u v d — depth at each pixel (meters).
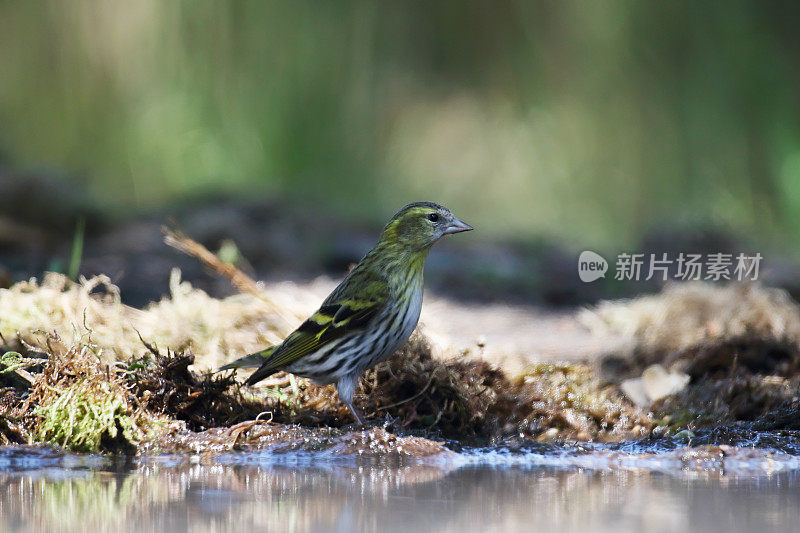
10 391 6.77
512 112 23.02
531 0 23.08
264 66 22.06
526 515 4.62
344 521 4.45
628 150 22.67
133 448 6.42
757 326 10.02
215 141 21.31
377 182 22.27
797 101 22.91
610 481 5.63
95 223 15.44
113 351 7.76
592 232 21.23
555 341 10.66
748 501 5.01
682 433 7.09
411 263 7.16
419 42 23.20
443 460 6.33
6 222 14.55
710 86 22.94
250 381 6.88
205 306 8.83
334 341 6.87
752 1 23.25
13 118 20.78
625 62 23.05
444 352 8.39
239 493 5.12
